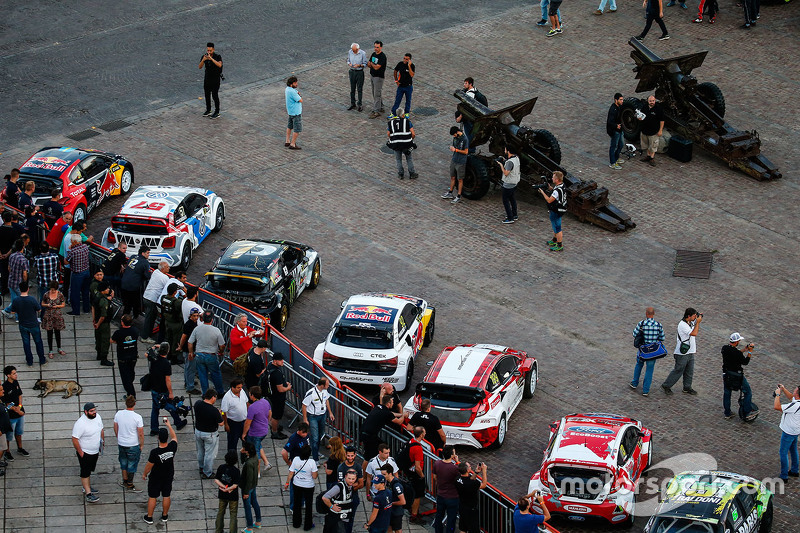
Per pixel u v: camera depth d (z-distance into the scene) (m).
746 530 33.06
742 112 66.81
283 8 81.81
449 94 69.19
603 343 46.16
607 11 81.00
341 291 49.62
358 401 39.00
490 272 51.41
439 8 82.19
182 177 58.97
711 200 58.06
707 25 78.25
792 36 76.62
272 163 61.06
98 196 54.69
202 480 36.72
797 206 57.66
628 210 56.88
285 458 34.44
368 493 35.62
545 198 52.62
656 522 32.44
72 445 37.91
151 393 39.22
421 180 59.91
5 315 46.03
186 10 81.00
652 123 60.62
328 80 71.19
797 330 47.34
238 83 70.31
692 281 50.81
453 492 33.47
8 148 60.97
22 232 46.91
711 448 39.69
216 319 43.16
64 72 70.69
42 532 33.47
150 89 69.06
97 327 42.06
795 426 37.03
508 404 40.16
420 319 44.78
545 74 71.62
